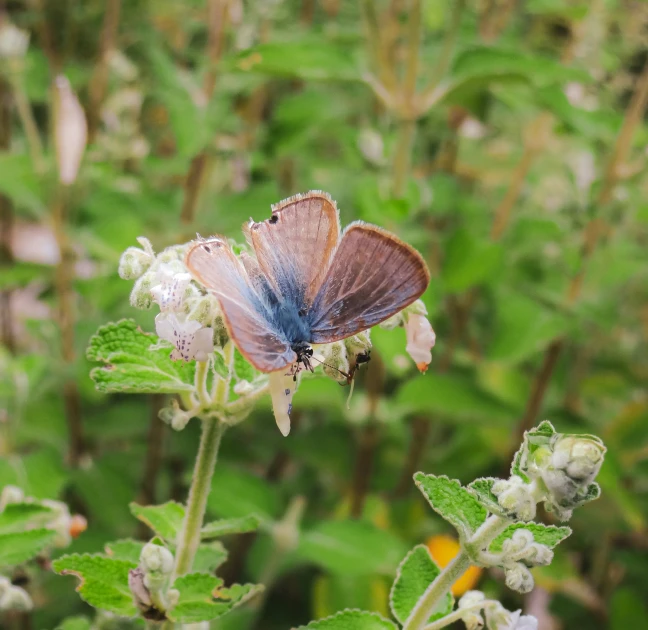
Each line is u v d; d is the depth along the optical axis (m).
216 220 0.36
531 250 0.36
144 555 0.21
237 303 0.19
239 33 0.38
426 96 0.31
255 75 0.35
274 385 0.20
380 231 0.20
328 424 0.38
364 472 0.35
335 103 0.37
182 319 0.20
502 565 0.20
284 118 0.36
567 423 0.36
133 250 0.21
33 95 0.40
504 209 0.37
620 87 0.38
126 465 0.35
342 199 0.36
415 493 0.37
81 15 0.41
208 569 0.23
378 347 0.27
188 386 0.21
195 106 0.34
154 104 0.44
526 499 0.20
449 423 0.41
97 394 0.34
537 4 0.34
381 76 0.31
